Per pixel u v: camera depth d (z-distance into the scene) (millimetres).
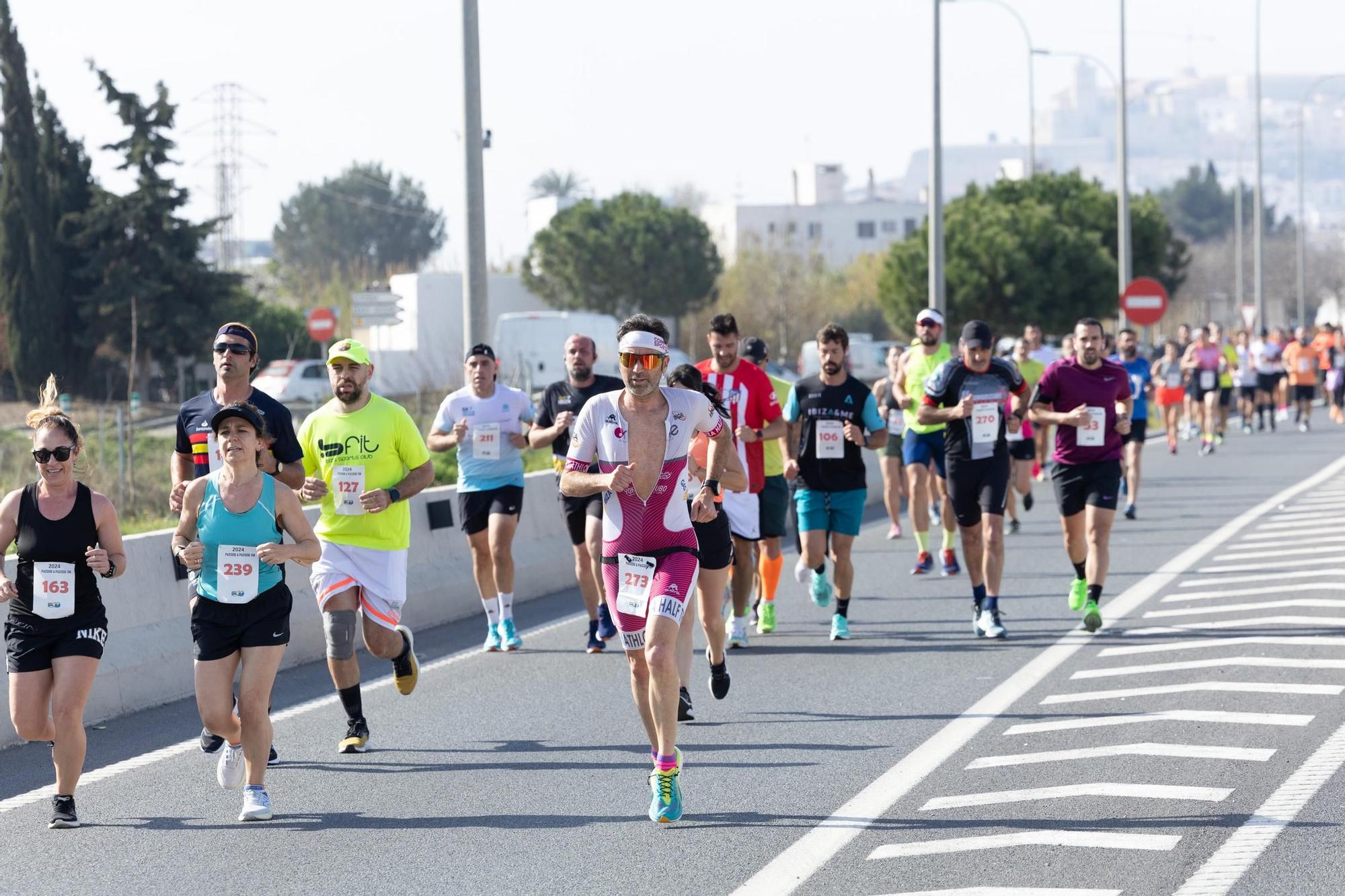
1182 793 23172
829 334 36750
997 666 33469
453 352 116812
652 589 22938
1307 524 57031
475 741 28156
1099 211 189375
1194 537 54469
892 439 56812
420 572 42250
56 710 23078
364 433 27938
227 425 23484
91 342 162250
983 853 20703
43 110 161875
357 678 27922
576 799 24016
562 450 36500
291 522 23828
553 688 32781
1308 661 32750
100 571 23172
